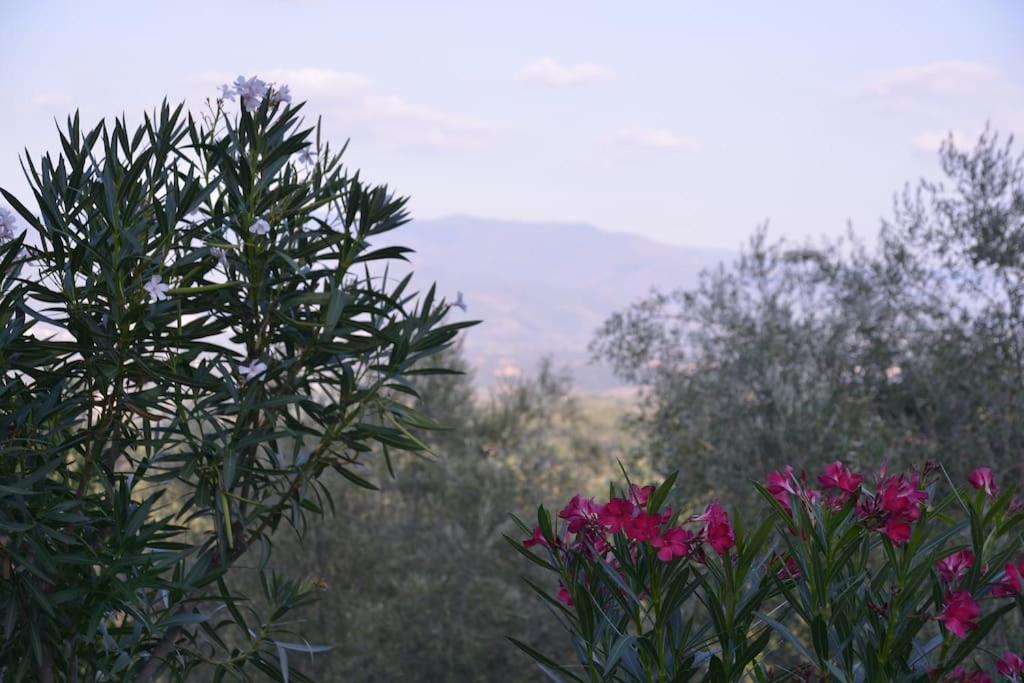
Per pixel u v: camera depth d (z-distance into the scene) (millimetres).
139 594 2535
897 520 1801
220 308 2639
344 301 2576
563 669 1960
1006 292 8383
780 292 9602
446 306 2707
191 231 2453
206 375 2482
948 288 8664
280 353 2818
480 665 11062
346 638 11555
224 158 2453
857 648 1926
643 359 10047
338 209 2701
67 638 2500
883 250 9062
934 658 2055
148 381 2482
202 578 2504
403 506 12625
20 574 2350
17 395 2400
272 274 2699
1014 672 1953
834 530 1818
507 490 12078
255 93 2557
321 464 2744
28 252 2379
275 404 2512
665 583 1883
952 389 8227
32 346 2381
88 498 2459
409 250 2621
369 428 2672
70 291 2344
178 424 2488
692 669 1891
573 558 1968
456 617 11219
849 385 9031
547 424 13297
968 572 1840
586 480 12875
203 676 8359
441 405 12648
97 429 2447
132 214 2410
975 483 1909
